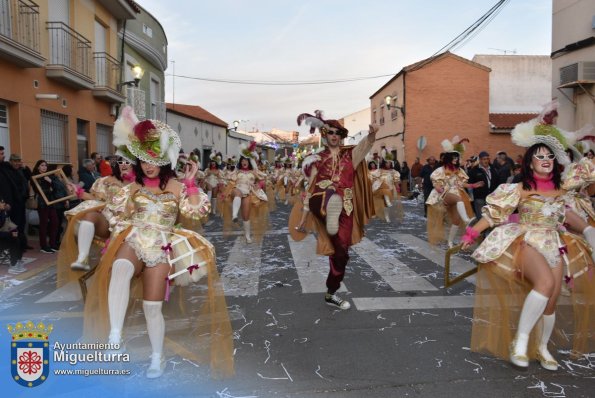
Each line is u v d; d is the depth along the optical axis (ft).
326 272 22.82
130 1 54.24
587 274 12.78
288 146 199.52
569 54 46.96
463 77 83.35
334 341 14.11
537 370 12.12
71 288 18.61
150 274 11.72
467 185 27.45
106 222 18.08
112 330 11.70
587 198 14.79
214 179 51.21
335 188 16.74
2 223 24.02
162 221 12.25
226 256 27.04
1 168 25.02
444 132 83.82
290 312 16.88
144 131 12.07
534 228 12.47
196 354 12.54
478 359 12.80
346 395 10.87
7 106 35.24
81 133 47.39
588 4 44.24
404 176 72.43
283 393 10.98
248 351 13.41
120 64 55.21
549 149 12.38
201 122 101.86
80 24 45.70
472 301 17.97
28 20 36.47
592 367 12.28
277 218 46.42
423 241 31.50
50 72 39.50
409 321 15.83
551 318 12.23
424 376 11.80
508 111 92.27
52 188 29.19
